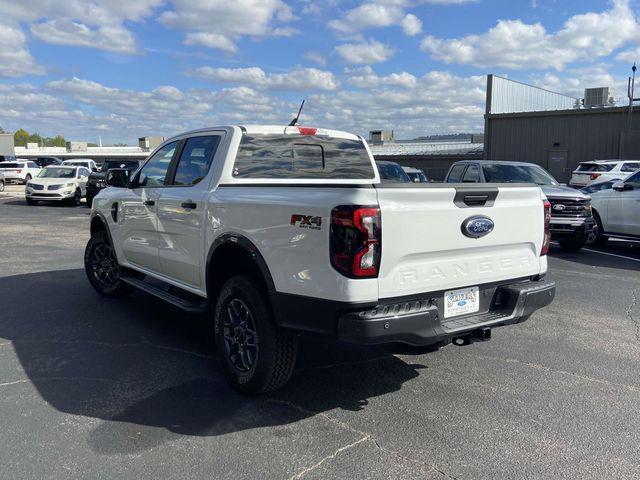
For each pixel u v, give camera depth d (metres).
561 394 4.25
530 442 3.52
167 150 5.55
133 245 5.98
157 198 5.35
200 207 4.62
